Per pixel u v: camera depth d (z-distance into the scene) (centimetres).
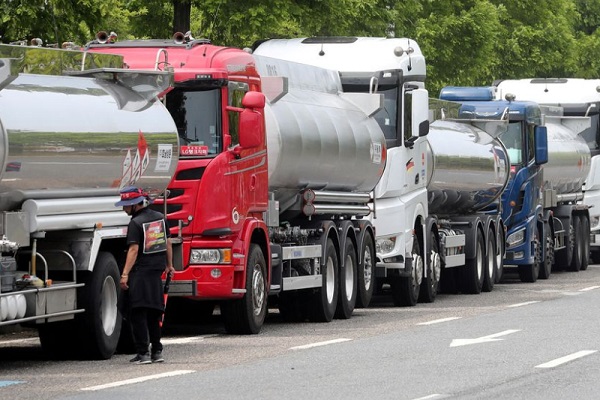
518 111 8344
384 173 6228
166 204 4544
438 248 6856
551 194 8812
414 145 6488
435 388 3266
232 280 4675
